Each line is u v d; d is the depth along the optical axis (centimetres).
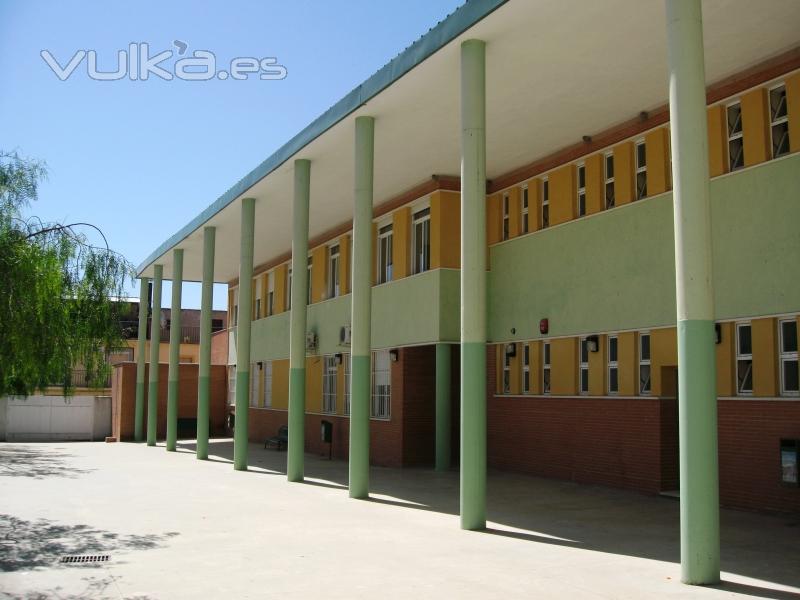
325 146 1666
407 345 1995
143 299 3275
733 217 1279
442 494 1519
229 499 1432
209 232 2405
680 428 824
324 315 2534
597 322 1567
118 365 3322
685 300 827
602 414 1568
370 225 1498
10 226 1045
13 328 948
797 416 1180
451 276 1891
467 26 1134
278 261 3033
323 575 825
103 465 2123
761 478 1227
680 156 841
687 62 845
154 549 963
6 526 1130
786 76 1212
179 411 3450
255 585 781
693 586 775
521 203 1847
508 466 1842
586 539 1038
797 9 1079
